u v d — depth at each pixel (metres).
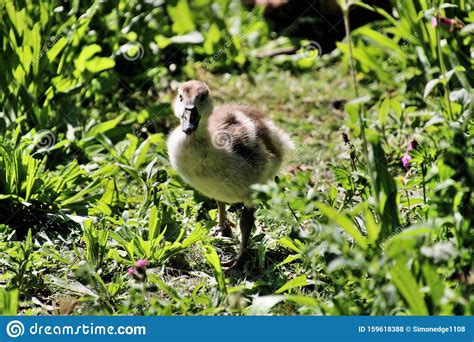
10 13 12.86
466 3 12.35
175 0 17.75
